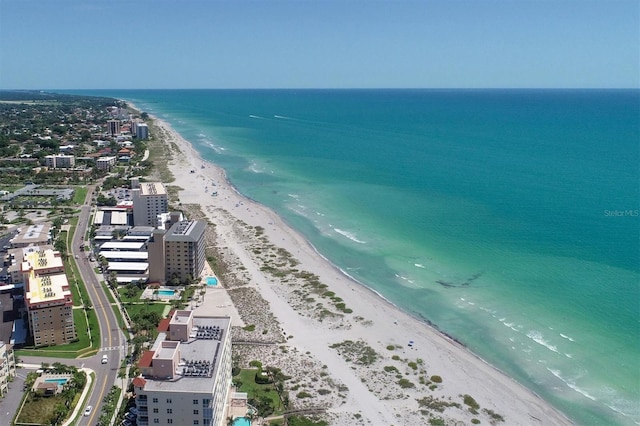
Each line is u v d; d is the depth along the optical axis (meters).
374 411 157.88
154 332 194.38
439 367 181.00
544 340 193.12
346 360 184.12
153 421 128.00
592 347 187.25
